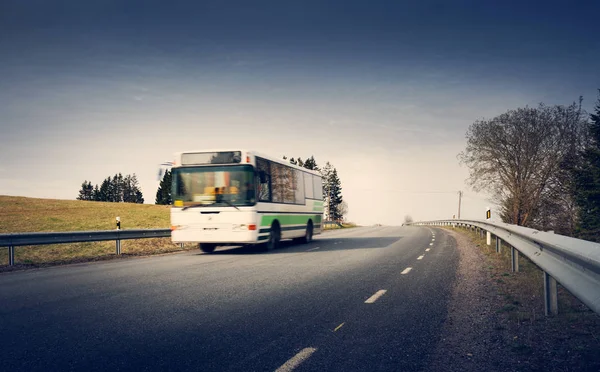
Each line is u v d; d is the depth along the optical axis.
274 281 10.14
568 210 43.78
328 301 7.87
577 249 5.04
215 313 6.96
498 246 15.65
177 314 6.90
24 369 4.52
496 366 4.58
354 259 14.87
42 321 6.49
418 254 16.36
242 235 16.89
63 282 10.34
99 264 14.68
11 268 13.96
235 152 17.23
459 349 5.14
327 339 5.55
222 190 17.12
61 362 4.73
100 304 7.67
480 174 47.69
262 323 6.35
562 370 4.45
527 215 45.72
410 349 5.14
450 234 31.92
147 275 11.35
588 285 4.88
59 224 34.25
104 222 37.03
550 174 44.88
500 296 8.16
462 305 7.48
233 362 4.71
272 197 18.73
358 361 4.73
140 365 4.63
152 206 62.41
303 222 22.33
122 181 171.38
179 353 5.01
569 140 44.75
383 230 41.72
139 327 6.14
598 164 36.19
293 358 4.82
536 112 46.34
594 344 5.20
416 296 8.30
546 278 6.66
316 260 14.65
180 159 17.59
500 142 46.81
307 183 23.25
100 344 5.36
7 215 40.47
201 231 17.14
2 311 7.17
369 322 6.39
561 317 6.43
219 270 12.25
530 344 5.28
